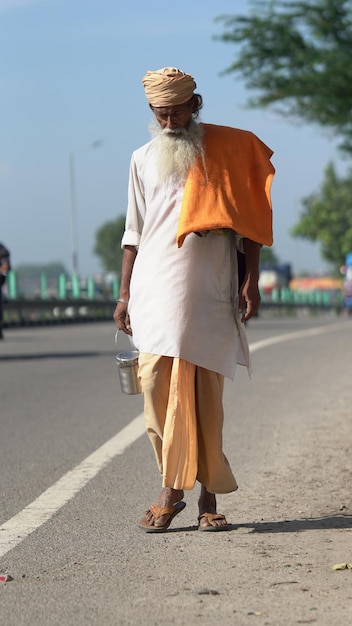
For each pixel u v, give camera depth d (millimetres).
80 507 11992
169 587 8586
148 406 10508
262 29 37062
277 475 13914
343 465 14609
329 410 20562
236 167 10203
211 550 9844
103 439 17141
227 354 10445
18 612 8031
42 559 9633
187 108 10180
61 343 42781
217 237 10320
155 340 10297
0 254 32625
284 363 30938
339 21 36844
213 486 10602
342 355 33750
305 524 10906
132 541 10297
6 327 59406
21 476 14070
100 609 8055
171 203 10273
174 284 10281
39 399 22859
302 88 36875
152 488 13094
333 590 8383
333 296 168625
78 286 76438
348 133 38125
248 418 19547
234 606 8031
